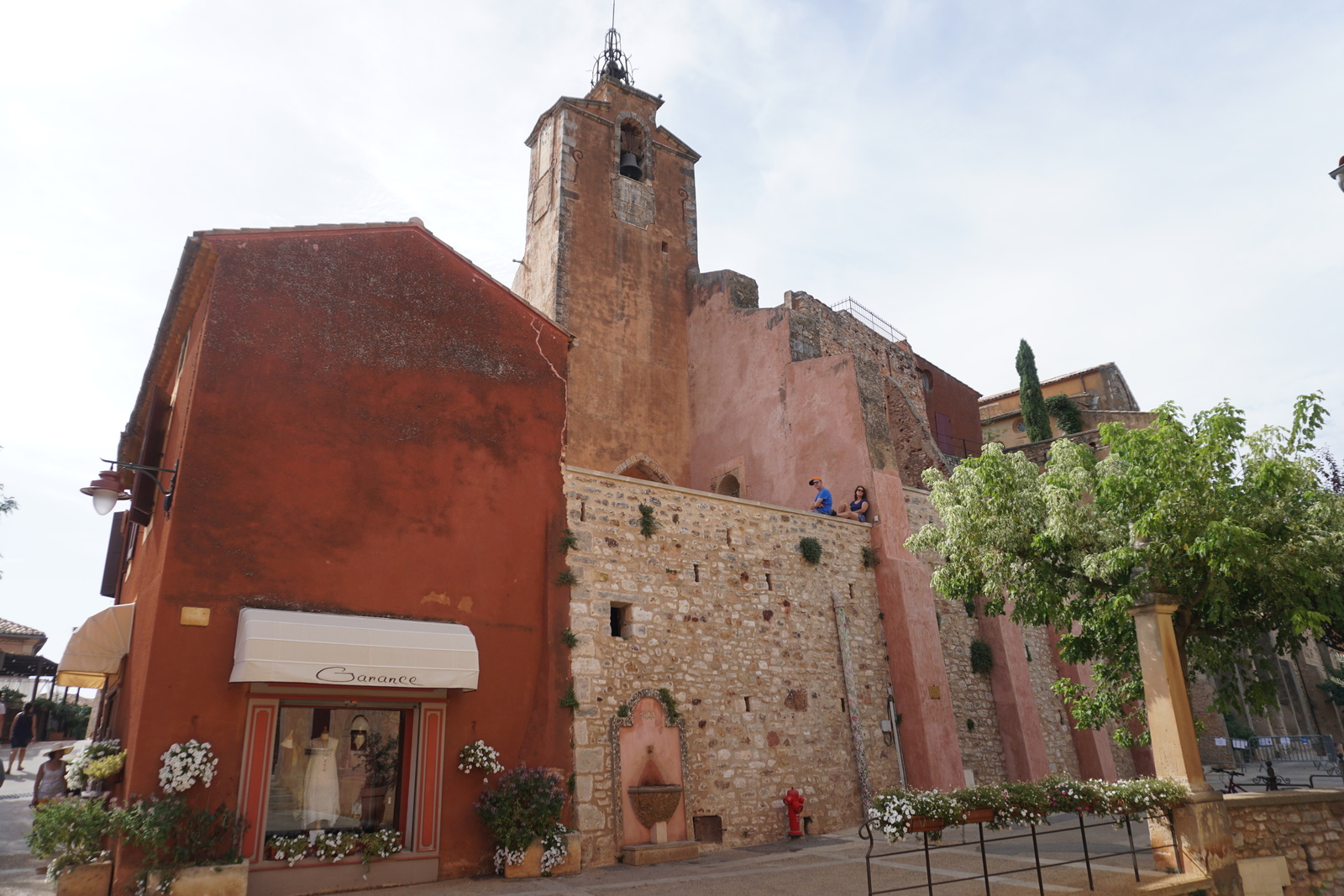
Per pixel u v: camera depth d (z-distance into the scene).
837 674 15.88
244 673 9.09
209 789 9.05
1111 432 12.23
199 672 9.35
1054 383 40.22
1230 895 9.41
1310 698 39.72
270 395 10.76
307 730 10.00
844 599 16.64
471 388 12.60
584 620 12.66
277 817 9.54
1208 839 9.62
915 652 16.69
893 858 11.64
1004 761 18.47
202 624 9.52
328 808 9.88
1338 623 11.48
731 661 14.34
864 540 17.59
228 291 10.80
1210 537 10.16
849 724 15.66
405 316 12.27
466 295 13.04
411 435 11.79
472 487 12.14
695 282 24.25
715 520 15.07
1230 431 11.15
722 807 13.31
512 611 11.91
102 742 9.66
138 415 15.31
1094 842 12.68
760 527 15.75
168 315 12.30
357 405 11.43
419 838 10.18
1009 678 18.91
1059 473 12.68
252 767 9.35
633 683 12.93
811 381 19.88
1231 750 29.69
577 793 11.65
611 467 21.31
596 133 24.06
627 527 13.77
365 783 10.24
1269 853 10.16
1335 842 10.87
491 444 12.55
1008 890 9.07
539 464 12.99
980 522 12.77
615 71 26.30
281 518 10.39
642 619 13.41
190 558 9.64
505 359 13.14
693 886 9.67
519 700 11.55
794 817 13.88
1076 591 12.47
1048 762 18.77
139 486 11.30
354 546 10.85
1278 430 11.17
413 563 11.27
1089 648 12.83
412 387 12.02
